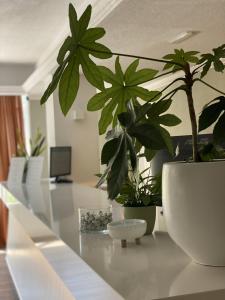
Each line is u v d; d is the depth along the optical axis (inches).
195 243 31.8
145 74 42.2
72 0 125.0
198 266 32.8
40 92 237.5
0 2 129.3
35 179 163.5
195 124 34.9
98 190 113.7
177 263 33.9
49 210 75.3
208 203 30.5
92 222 48.6
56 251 50.3
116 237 40.5
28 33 165.3
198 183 30.7
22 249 129.6
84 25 33.1
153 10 102.1
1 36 168.4
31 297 112.6
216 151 40.2
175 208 32.2
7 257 172.7
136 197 47.7
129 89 42.9
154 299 26.3
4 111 260.8
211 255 31.7
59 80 33.6
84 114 191.0
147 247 40.0
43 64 178.2
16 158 186.1
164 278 30.2
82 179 191.6
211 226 30.7
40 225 64.1
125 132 33.7
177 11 104.0
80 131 192.5
